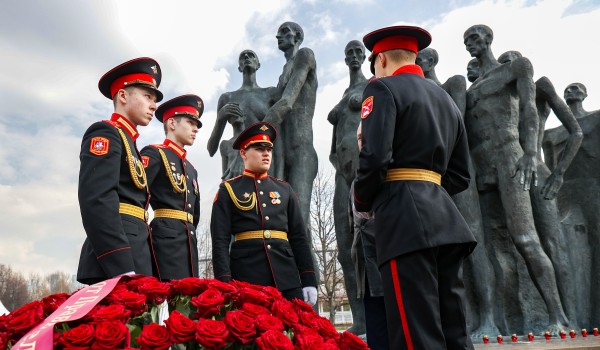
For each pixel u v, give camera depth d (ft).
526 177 26.14
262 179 17.72
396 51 11.39
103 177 11.42
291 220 17.72
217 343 5.68
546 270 26.71
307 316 7.30
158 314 6.56
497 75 29.04
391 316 9.43
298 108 26.76
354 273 27.96
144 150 16.34
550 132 33.78
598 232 30.35
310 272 17.15
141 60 13.62
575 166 32.09
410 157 10.02
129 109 13.42
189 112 17.57
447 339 9.60
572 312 28.32
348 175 27.50
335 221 28.91
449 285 9.75
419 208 9.55
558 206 32.42
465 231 9.77
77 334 5.44
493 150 28.63
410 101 10.12
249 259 16.56
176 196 16.15
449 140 10.68
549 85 29.22
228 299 6.94
